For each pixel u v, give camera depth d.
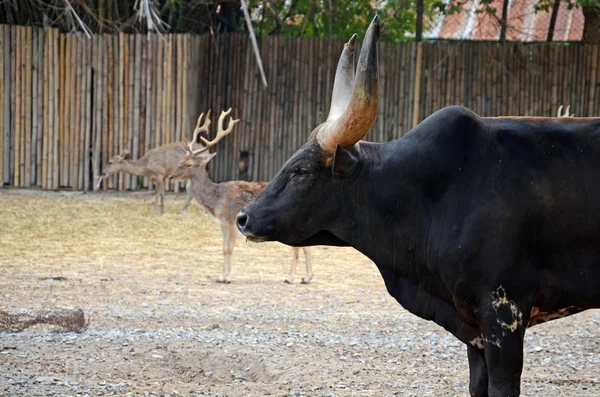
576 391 7.98
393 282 6.49
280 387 7.98
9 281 13.47
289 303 12.50
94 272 14.52
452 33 28.27
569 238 5.84
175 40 23.67
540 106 25.06
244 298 12.87
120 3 25.42
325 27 28.27
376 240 6.36
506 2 24.97
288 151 24.92
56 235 17.91
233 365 8.95
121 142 23.62
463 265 5.90
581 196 5.85
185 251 17.00
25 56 23.22
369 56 5.91
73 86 23.39
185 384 8.06
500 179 5.94
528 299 5.87
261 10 28.02
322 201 6.36
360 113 5.98
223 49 24.83
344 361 9.03
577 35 27.92
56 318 10.33
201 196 15.02
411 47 24.70
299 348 9.56
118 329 10.41
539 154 5.99
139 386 7.91
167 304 12.17
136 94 23.56
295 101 24.80
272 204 6.35
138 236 18.27
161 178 21.08
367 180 6.29
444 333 10.54
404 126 24.89
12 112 23.28
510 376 5.84
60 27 24.77
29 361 8.69
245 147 24.98
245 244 18.17
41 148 23.48
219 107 24.94
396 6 26.33
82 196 22.84
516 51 24.97
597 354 9.52
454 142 6.12
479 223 5.88
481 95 24.91
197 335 10.12
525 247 5.84
